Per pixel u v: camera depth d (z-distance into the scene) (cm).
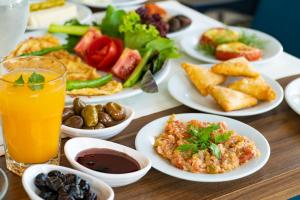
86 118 82
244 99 94
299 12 154
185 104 93
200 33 125
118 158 76
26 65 79
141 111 93
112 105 84
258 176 78
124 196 73
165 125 86
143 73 103
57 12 130
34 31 123
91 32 114
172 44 110
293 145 85
